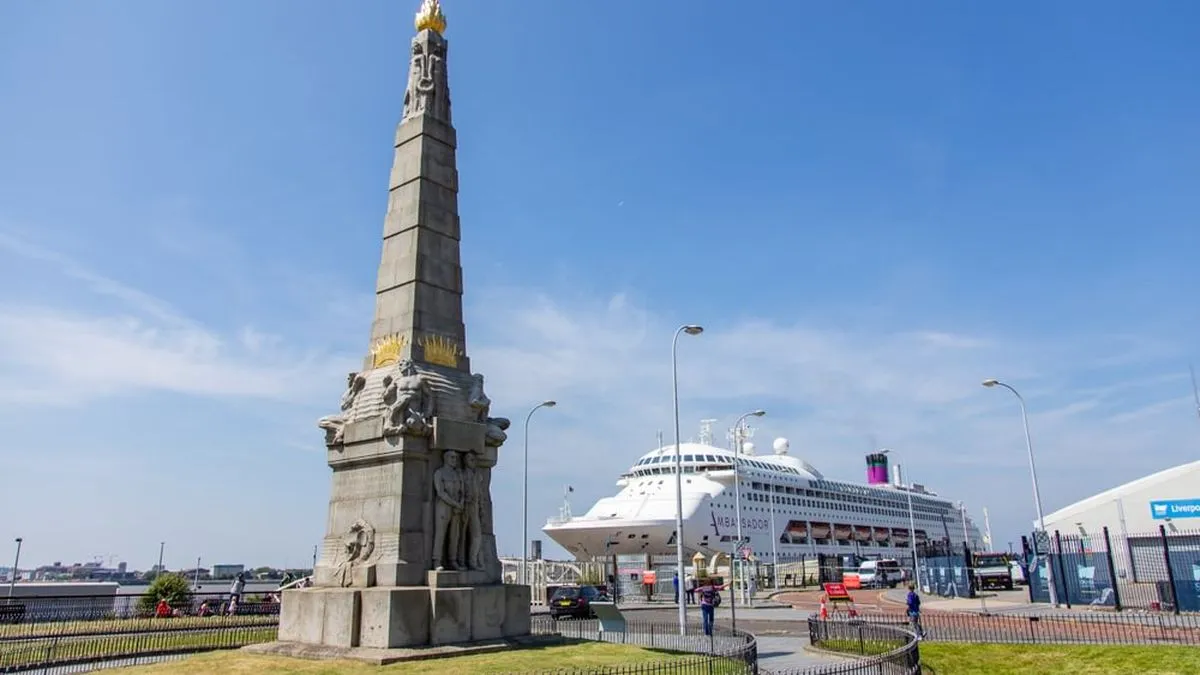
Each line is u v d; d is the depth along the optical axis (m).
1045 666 21.39
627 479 103.75
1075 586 45.56
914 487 137.75
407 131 23.94
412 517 19.62
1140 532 68.19
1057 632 28.38
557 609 41.47
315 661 17.23
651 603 56.28
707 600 29.62
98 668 18.17
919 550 84.94
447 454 20.59
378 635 18.00
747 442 110.94
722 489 92.12
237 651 19.48
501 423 22.75
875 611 44.19
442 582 19.33
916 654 18.17
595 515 92.25
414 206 22.84
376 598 18.36
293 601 19.86
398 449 19.83
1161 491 68.38
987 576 67.12
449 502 20.19
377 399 21.05
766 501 98.81
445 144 24.08
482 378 22.70
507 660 17.39
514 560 78.00
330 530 21.12
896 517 122.56
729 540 89.50
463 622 19.33
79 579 151.38
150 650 22.14
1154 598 42.75
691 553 86.38
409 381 20.52
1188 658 20.80
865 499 117.44
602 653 18.92
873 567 86.75
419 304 21.97
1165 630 27.83
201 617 33.88
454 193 23.92
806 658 24.08
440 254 22.92
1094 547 69.25
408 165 23.55
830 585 44.75
